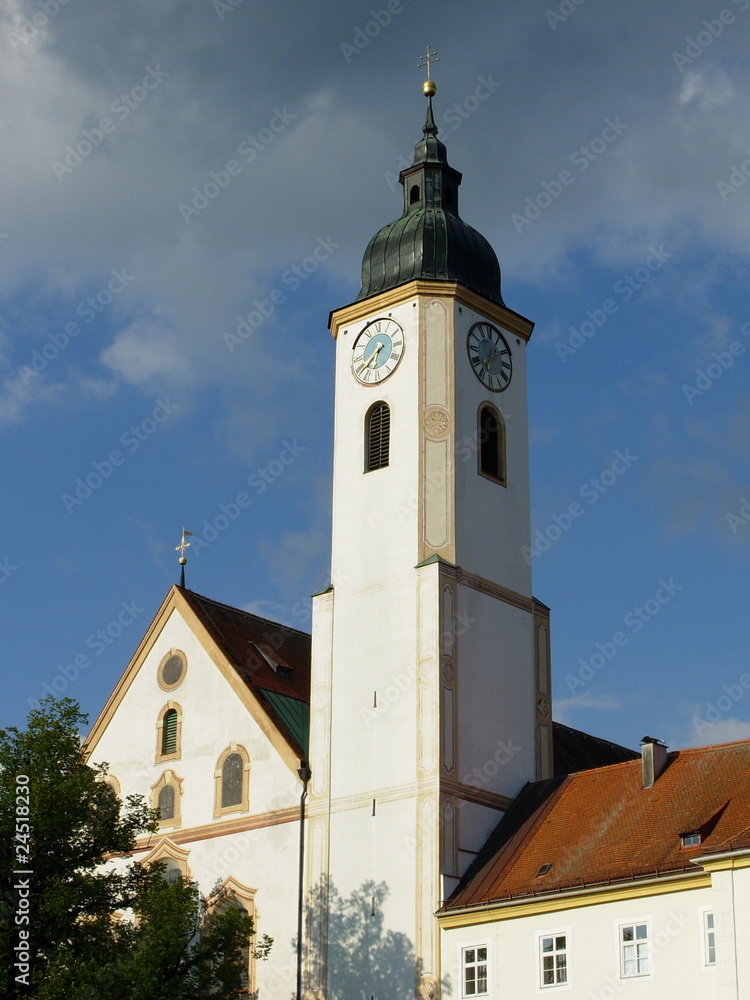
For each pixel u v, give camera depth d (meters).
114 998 53.44
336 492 69.75
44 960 54.03
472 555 67.06
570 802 63.28
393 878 61.91
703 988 52.69
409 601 65.56
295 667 73.75
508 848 62.25
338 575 68.19
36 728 57.84
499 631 67.25
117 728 73.38
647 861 56.50
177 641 72.62
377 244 72.75
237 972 56.03
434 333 69.31
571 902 56.78
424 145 74.88
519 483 70.62
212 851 67.56
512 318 72.38
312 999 62.22
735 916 51.53
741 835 52.59
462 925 59.44
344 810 64.19
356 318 71.69
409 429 68.25
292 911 64.19
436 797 61.81
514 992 57.22
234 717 69.12
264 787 66.94
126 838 57.59
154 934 54.84
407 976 60.19
